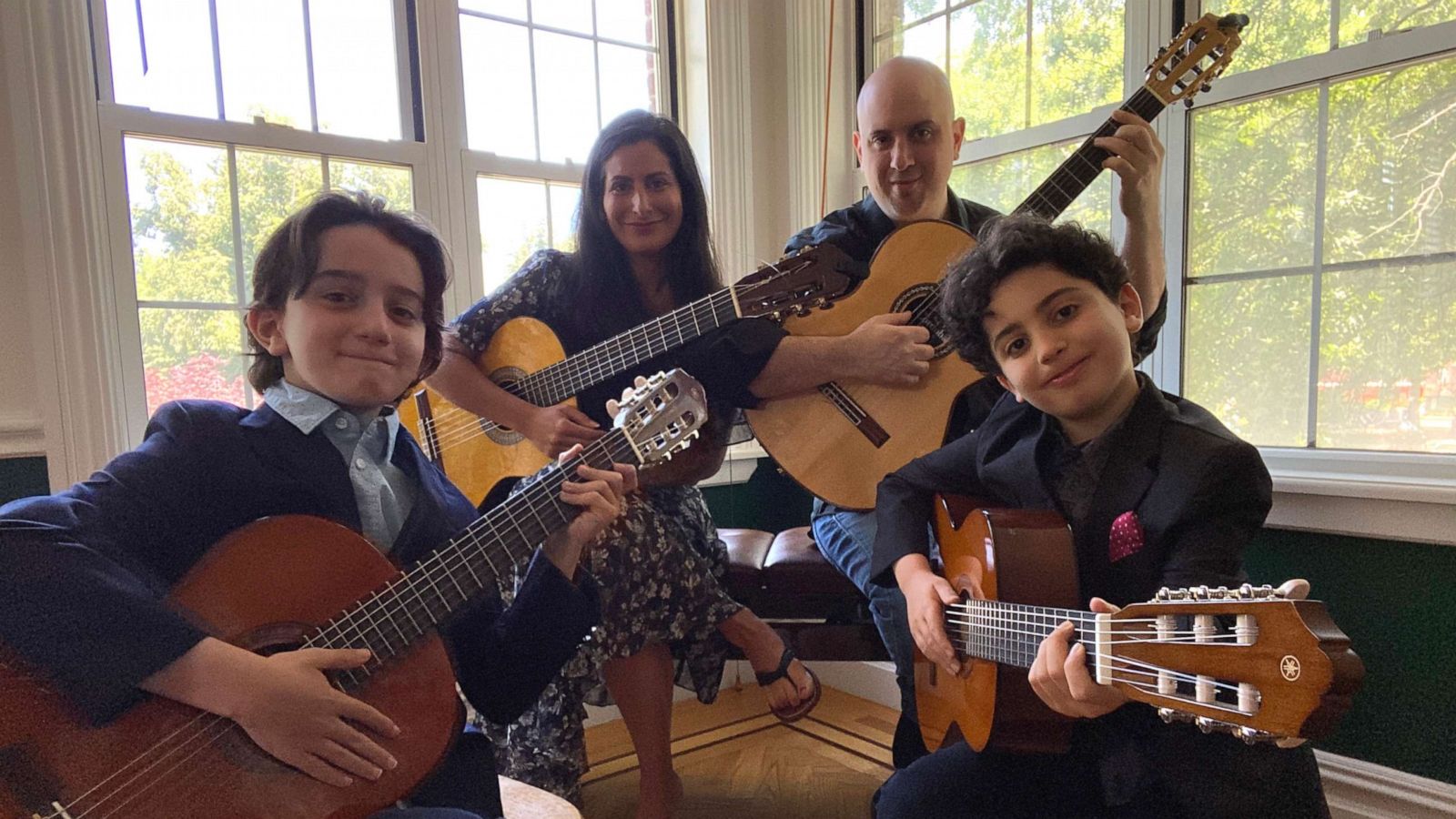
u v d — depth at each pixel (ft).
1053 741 3.51
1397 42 5.09
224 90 6.69
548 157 8.33
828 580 5.93
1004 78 7.42
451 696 3.19
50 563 2.61
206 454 3.10
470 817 2.91
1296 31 5.63
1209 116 6.04
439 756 3.10
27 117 5.58
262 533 3.03
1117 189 6.50
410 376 3.47
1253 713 2.22
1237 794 3.00
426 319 3.59
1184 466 3.25
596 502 3.62
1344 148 5.41
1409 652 4.97
